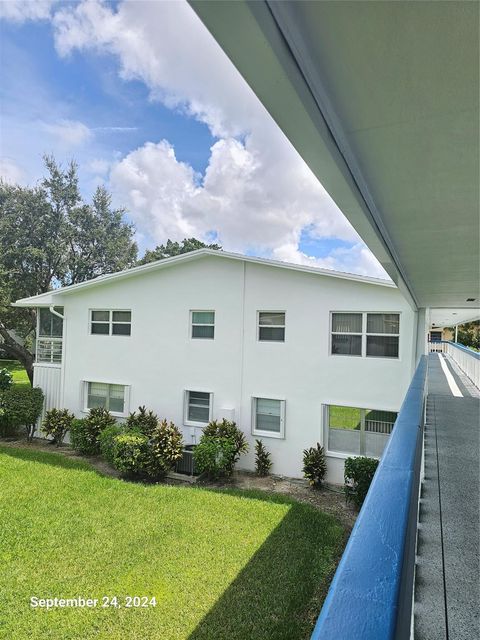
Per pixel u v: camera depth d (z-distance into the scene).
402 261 3.79
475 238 2.95
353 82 1.21
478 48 1.05
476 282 4.91
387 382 8.50
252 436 9.72
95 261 25.23
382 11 0.94
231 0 0.78
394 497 0.99
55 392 12.67
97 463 10.39
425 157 1.70
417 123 1.43
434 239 3.00
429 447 3.54
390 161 1.74
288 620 4.58
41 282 21.81
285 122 1.27
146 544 6.16
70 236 23.11
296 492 8.45
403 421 1.89
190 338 10.57
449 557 1.71
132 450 9.21
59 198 23.22
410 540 1.01
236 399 9.94
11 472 9.36
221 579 5.30
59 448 11.79
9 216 20.98
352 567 0.71
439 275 4.47
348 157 1.67
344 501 8.02
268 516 7.16
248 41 0.91
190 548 6.06
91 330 12.00
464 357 10.82
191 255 10.26
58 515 7.14
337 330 9.09
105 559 5.73
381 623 0.60
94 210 25.80
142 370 11.14
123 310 11.54
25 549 5.95
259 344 9.73
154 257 36.00
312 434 9.13
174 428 9.86
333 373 8.98
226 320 10.12
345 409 8.97
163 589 5.07
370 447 8.70
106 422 11.02
